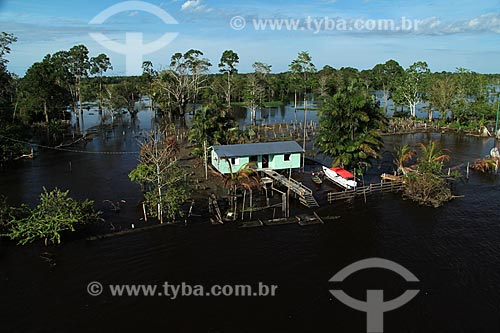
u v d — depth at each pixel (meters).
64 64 102.81
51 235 35.12
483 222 39.97
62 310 26.67
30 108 91.69
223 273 31.12
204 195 46.59
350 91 49.72
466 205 44.53
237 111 126.44
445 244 35.53
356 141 48.78
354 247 35.16
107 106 110.31
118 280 30.11
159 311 26.64
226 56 126.69
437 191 46.47
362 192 47.34
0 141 62.94
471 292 28.47
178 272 31.22
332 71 177.62
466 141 78.00
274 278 30.47
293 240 36.41
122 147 74.50
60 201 35.69
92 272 31.09
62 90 99.69
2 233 35.41
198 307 27.05
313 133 85.25
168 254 33.78
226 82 140.00
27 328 24.97
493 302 27.31
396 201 45.72
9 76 75.44
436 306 27.02
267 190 48.69
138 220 40.03
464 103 90.44
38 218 34.56
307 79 151.88
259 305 27.28
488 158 59.94
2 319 25.72
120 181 52.88
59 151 71.38
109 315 26.22
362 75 152.38
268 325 25.31
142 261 32.69
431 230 38.34
